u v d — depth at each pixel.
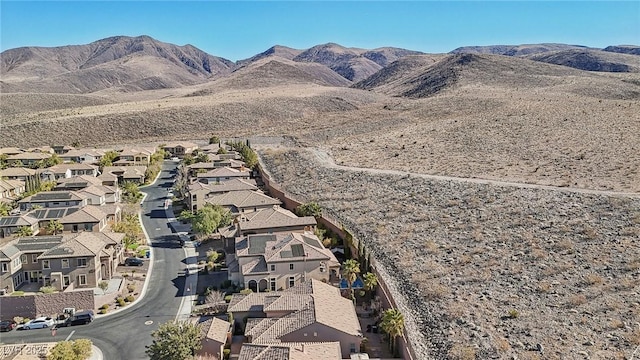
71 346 45.72
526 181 81.25
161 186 114.69
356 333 46.38
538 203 71.00
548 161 91.75
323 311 48.31
